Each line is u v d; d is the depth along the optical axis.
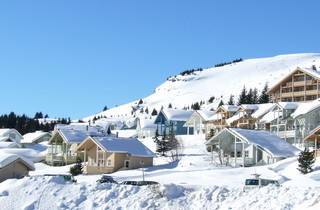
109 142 79.94
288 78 122.19
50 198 33.00
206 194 32.19
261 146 74.81
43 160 101.06
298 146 88.62
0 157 56.69
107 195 32.88
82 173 80.62
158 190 32.66
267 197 30.72
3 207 32.53
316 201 29.03
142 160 79.56
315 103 95.75
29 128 176.38
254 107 111.62
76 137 97.81
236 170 64.12
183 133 129.62
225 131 79.12
